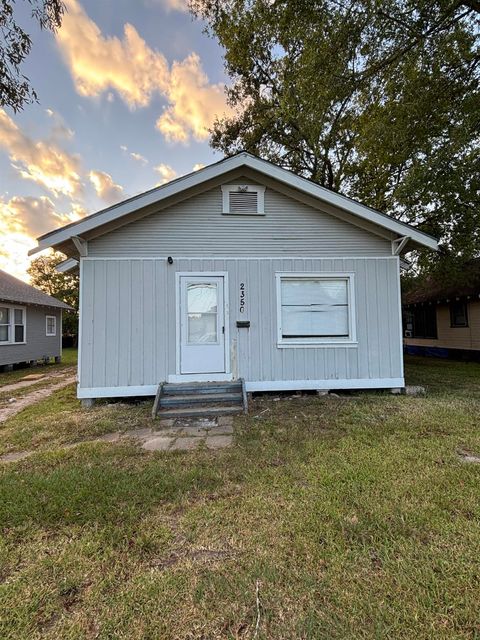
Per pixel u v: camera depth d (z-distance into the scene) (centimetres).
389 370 641
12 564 194
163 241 610
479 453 345
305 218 640
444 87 817
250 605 163
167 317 603
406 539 209
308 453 349
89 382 579
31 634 150
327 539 210
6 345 1171
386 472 301
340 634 146
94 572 187
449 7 718
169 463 331
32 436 429
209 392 574
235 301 621
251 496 264
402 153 908
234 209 627
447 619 153
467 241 970
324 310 640
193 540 213
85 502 257
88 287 588
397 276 650
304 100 992
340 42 755
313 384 625
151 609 162
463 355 1273
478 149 773
